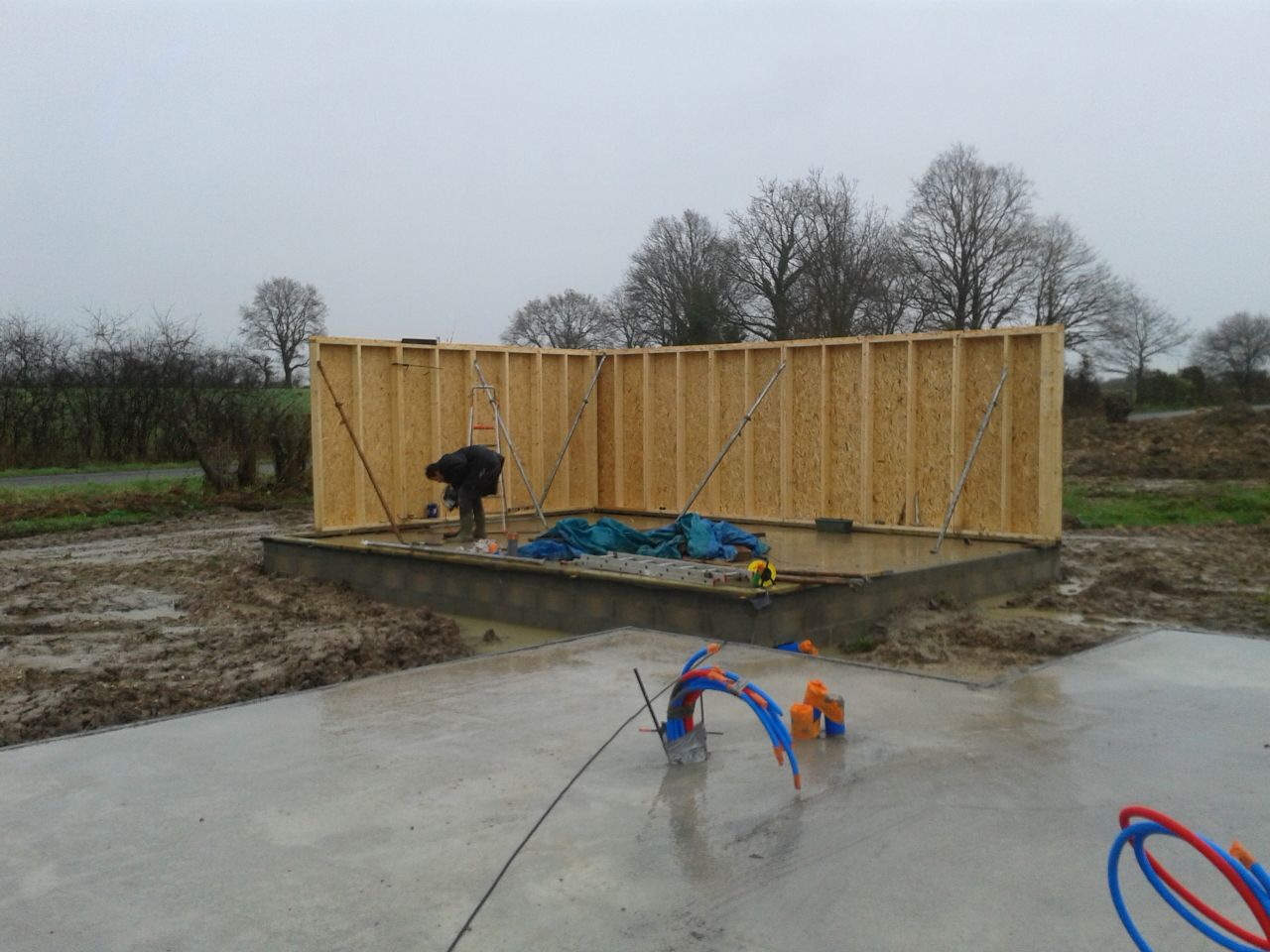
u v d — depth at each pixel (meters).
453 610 9.23
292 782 3.98
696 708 4.91
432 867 3.22
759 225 30.48
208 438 20.89
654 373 14.36
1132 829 2.45
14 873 3.23
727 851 3.30
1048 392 10.42
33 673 6.54
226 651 7.31
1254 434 23.05
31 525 14.71
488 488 10.87
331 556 10.31
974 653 7.06
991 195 31.69
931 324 32.09
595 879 3.12
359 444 11.99
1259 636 7.45
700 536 9.32
